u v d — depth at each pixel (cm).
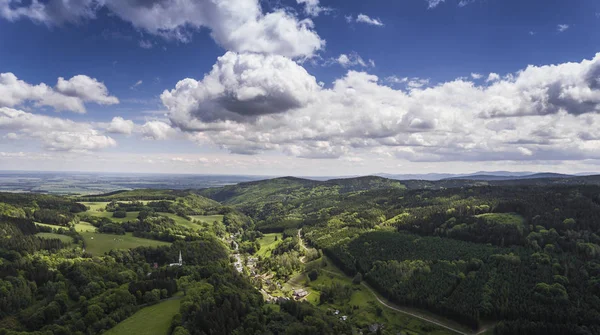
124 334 13062
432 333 16962
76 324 13100
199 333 12888
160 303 15900
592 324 14862
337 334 15500
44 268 16712
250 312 15362
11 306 13950
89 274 17162
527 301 16712
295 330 14600
